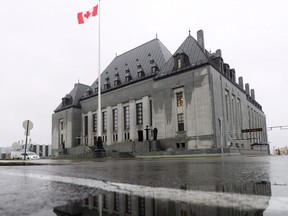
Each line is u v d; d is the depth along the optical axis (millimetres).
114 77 68562
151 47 65562
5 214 1945
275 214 1804
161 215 1842
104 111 67500
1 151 97625
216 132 44062
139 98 58219
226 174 5141
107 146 57188
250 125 72062
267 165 8383
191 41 54438
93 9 39969
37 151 106250
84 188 3363
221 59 53031
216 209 1983
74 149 67312
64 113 77812
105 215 1886
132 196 2670
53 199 2568
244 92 65188
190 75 48375
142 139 56500
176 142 48688
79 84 82375
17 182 4223
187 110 48000
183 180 4129
